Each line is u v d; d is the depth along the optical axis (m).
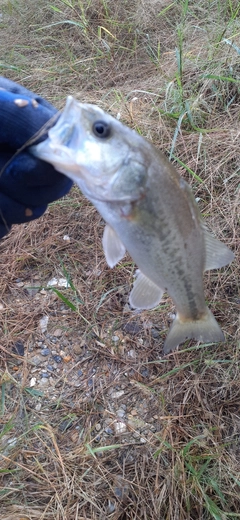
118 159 0.24
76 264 0.49
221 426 0.38
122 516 0.35
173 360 0.41
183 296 0.29
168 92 0.59
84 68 0.71
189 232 0.26
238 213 0.48
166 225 0.25
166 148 0.55
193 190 0.51
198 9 0.72
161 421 0.38
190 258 0.27
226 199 0.50
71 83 0.69
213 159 0.53
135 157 0.24
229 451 0.37
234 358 0.40
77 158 0.24
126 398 0.40
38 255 0.50
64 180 0.28
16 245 0.51
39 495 0.35
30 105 0.25
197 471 0.35
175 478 0.35
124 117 0.58
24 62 0.74
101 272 0.48
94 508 0.35
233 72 0.58
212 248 0.28
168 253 0.26
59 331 0.44
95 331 0.44
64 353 0.43
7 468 0.37
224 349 0.41
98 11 0.77
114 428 0.38
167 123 0.57
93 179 0.25
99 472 0.36
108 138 0.24
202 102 0.57
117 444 0.37
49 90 0.68
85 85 0.68
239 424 0.38
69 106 0.24
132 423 0.39
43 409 0.40
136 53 0.71
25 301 0.46
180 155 0.54
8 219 0.28
